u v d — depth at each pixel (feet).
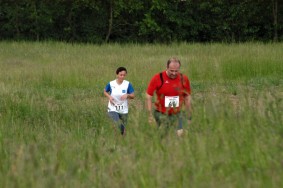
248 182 42.27
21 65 180.24
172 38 289.33
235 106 68.33
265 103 62.08
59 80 144.66
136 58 178.91
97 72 154.81
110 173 49.93
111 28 289.12
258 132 53.42
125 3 285.02
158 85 71.46
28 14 288.10
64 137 74.84
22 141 71.51
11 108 101.50
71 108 105.91
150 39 291.58
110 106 89.04
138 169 47.96
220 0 282.77
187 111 61.93
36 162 47.55
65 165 54.08
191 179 43.55
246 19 283.38
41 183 43.21
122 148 59.00
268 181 43.32
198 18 288.92
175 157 49.19
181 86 71.72
